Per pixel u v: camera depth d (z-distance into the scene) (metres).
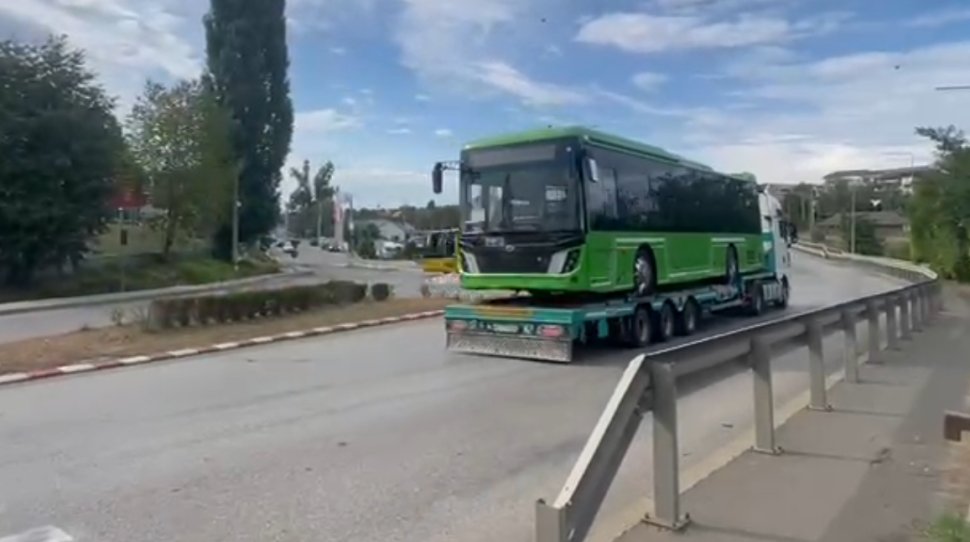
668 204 15.52
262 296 18.17
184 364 12.41
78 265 32.28
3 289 28.56
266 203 49.75
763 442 6.65
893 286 33.72
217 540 4.89
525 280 12.76
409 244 76.25
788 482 5.80
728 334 6.07
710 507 5.26
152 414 8.62
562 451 7.05
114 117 32.03
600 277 12.81
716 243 17.97
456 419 8.34
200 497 5.72
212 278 39.19
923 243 39.19
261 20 49.06
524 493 5.86
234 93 48.28
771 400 6.73
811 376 8.45
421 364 12.28
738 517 5.06
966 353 12.69
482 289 13.62
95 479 6.17
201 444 7.26
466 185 13.45
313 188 129.50
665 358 4.99
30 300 27.16
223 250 48.16
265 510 5.45
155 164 39.81
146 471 6.39
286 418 8.38
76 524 5.17
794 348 7.79
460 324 13.48
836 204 86.50
